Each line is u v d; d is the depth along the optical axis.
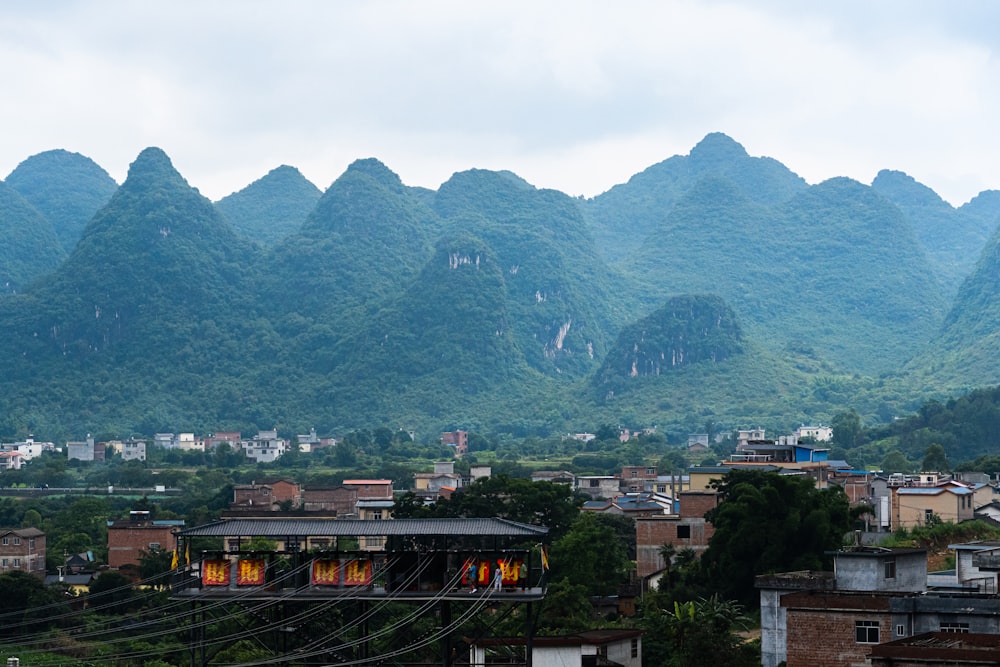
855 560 75.56
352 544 102.69
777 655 76.88
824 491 119.38
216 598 70.38
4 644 117.12
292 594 69.81
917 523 143.62
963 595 69.31
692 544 128.75
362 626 78.00
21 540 168.00
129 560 175.00
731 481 128.25
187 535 71.62
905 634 66.50
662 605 105.06
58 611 127.31
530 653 67.69
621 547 142.88
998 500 162.12
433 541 71.12
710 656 84.94
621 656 81.88
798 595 69.88
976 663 51.97
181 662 106.62
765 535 105.62
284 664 80.19
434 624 85.50
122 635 118.06
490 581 68.94
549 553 121.62
